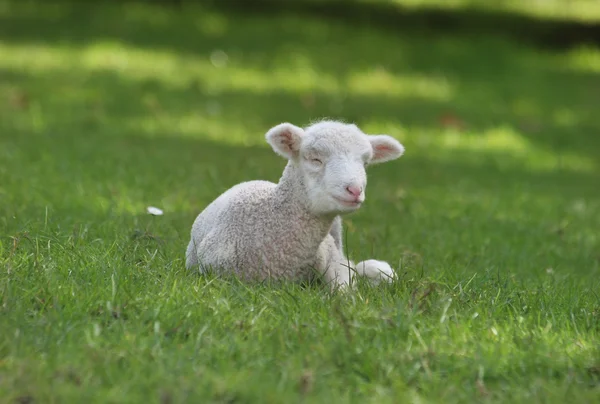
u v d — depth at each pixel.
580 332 8.48
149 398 6.62
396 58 31.86
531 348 7.88
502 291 9.52
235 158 19.34
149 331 7.82
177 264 9.80
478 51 33.75
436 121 25.69
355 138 9.22
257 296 8.69
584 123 27.59
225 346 7.53
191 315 8.10
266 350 7.56
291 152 9.30
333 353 7.40
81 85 25.81
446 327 8.12
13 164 16.17
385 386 7.15
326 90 27.91
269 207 9.38
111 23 32.28
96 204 13.41
